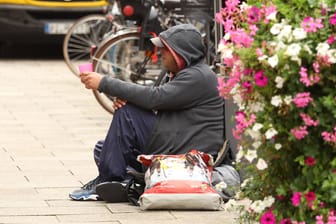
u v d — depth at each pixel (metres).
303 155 10.30
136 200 14.05
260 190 10.95
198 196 13.52
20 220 13.22
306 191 10.23
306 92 10.09
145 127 14.43
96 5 33.12
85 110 23.94
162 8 21.36
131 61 22.34
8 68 32.16
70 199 14.47
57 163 17.38
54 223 13.06
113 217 13.35
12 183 15.59
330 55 9.93
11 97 25.67
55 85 28.08
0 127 21.30
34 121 22.19
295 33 10.10
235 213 13.43
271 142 10.37
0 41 34.69
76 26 27.73
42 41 33.66
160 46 14.42
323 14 10.30
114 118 14.48
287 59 9.98
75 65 29.55
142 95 14.23
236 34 10.55
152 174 13.74
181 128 14.41
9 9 32.94
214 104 14.52
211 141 14.49
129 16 21.80
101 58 22.41
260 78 10.15
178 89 14.22
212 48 19.95
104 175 14.55
